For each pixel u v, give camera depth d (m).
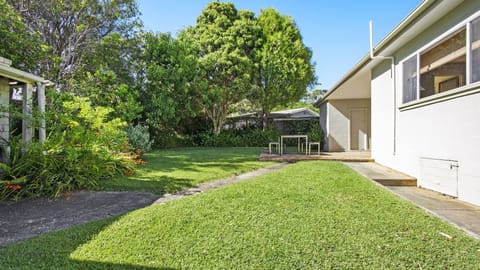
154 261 2.37
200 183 5.62
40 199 4.52
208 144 17.66
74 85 12.16
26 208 4.06
